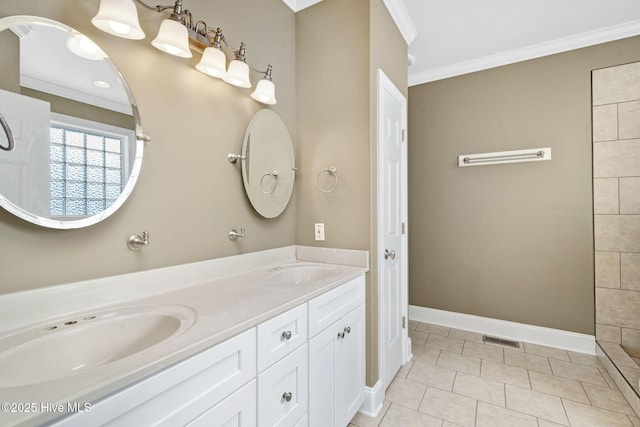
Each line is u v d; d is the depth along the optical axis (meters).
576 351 2.34
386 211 1.87
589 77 2.31
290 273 1.65
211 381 0.75
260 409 0.91
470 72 2.76
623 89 2.20
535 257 2.51
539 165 2.49
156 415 0.62
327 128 1.80
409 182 3.04
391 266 1.96
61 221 0.88
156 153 1.16
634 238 2.18
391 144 1.96
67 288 0.90
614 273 2.23
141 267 1.11
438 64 2.78
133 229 1.08
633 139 2.18
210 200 1.38
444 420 1.58
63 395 0.49
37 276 0.85
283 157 1.80
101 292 0.98
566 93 2.38
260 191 1.63
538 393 1.81
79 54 0.93
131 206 1.08
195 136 1.31
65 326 0.82
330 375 1.29
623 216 2.21
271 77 1.74
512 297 2.60
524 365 2.14
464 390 1.85
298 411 1.08
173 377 0.65
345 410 1.41
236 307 0.97
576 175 2.35
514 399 1.75
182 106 1.25
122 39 1.05
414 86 3.02
